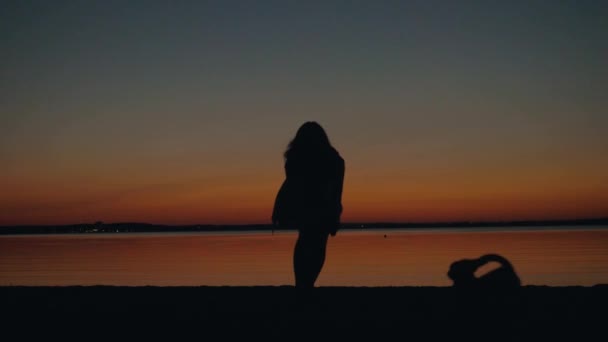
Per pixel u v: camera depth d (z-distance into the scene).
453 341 4.07
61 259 45.38
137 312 5.30
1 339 4.34
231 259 43.28
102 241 131.88
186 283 21.12
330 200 4.83
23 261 42.44
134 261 41.44
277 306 5.49
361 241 98.62
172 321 4.87
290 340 4.16
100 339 4.31
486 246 64.31
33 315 5.20
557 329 4.30
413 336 4.21
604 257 38.75
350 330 4.41
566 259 36.91
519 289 4.60
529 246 62.47
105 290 6.71
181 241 127.00
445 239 104.00
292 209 4.78
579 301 5.38
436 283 20.16
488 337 4.14
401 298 5.87
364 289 6.51
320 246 4.85
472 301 4.52
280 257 46.22
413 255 45.78
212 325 4.69
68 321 4.92
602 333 4.17
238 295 6.23
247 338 4.25
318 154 4.86
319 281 21.39
